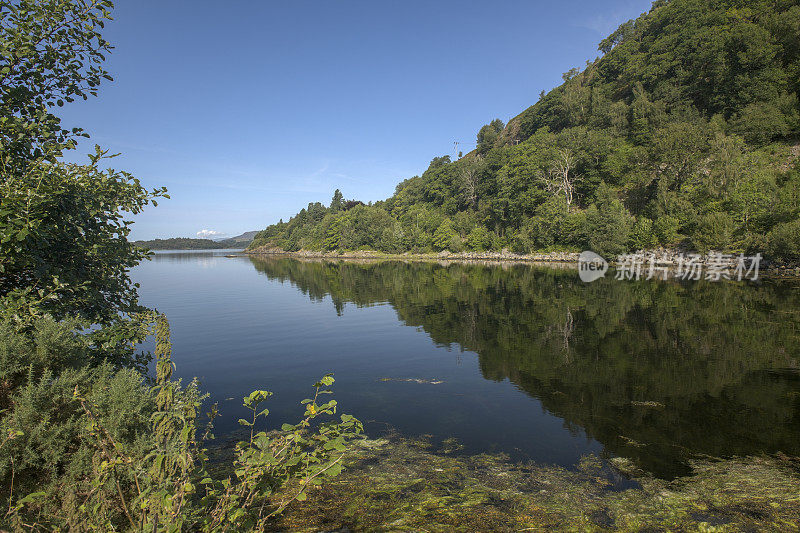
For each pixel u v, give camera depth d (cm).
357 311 1984
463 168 10669
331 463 322
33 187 425
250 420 717
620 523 412
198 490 467
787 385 850
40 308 435
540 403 786
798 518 415
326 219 13275
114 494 336
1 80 467
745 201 4366
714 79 7806
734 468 529
